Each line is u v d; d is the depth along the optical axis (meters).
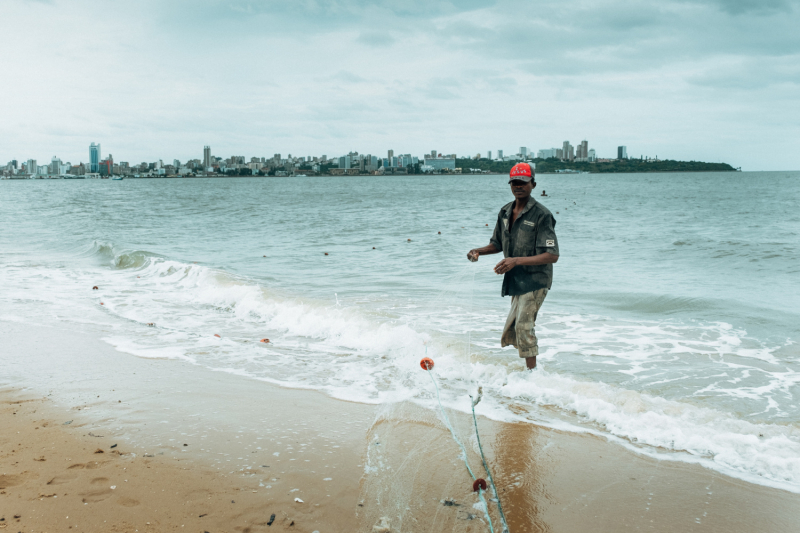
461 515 2.78
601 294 9.17
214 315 7.90
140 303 8.63
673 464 3.36
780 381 4.88
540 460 3.41
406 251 15.69
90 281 10.72
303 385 4.86
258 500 2.90
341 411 4.22
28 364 5.39
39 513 2.75
